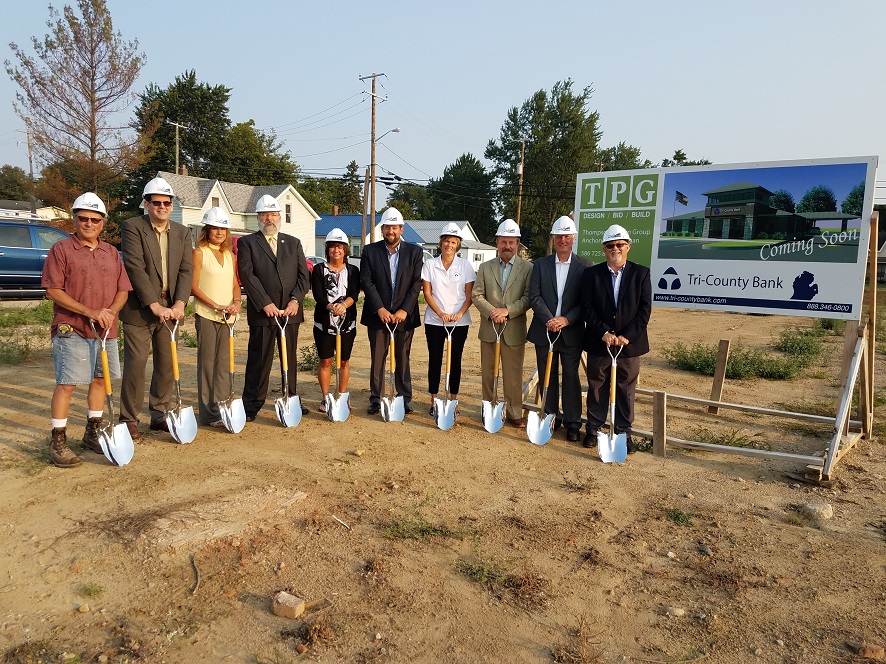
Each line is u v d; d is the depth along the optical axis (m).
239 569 3.30
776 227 5.85
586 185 6.83
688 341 12.69
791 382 8.71
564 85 49.19
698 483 4.76
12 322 11.65
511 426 6.14
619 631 2.90
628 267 5.36
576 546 3.69
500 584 3.24
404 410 6.35
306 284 6.06
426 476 4.71
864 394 5.83
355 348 10.38
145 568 3.29
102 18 22.30
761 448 5.65
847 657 2.72
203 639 2.75
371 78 29.50
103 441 4.64
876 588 3.28
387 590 3.16
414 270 6.19
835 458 4.93
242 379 7.70
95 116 23.17
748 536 3.86
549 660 2.69
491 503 4.26
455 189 63.12
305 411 6.37
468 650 2.74
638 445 5.65
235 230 36.62
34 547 3.47
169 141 51.06
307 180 64.81
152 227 5.09
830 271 5.62
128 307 5.06
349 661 2.64
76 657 2.61
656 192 6.43
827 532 3.93
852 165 5.47
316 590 3.14
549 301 5.69
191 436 5.27
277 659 2.64
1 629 2.79
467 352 10.61
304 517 3.91
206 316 5.54
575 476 4.84
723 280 6.16
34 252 15.12
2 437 5.18
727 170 6.05
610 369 5.54
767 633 2.89
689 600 3.16
